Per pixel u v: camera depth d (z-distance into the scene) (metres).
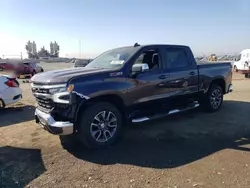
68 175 3.53
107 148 4.51
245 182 3.24
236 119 6.32
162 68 5.46
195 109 7.39
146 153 4.27
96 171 3.64
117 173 3.57
